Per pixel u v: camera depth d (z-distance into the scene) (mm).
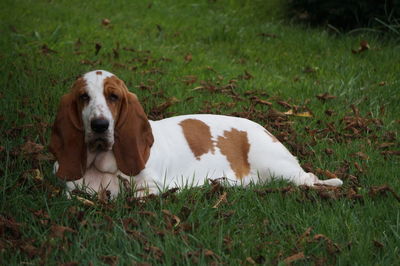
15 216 5062
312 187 5816
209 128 6281
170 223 4883
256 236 4875
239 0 15805
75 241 4551
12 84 8461
